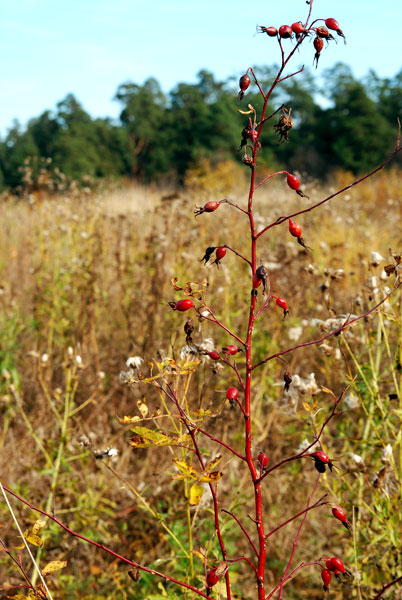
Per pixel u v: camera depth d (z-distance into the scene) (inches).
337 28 54.9
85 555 107.7
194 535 106.7
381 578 90.5
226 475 127.0
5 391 158.9
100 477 120.4
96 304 195.8
